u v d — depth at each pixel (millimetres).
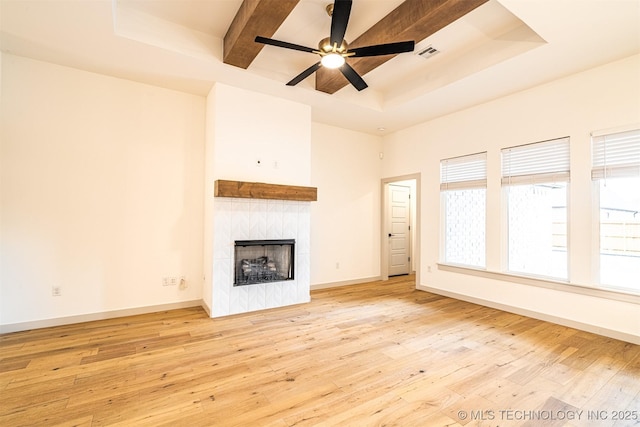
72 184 3441
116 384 2246
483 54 3340
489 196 4285
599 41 2787
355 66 3371
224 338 3109
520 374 2424
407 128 5586
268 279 4117
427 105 4426
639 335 2949
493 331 3326
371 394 2150
